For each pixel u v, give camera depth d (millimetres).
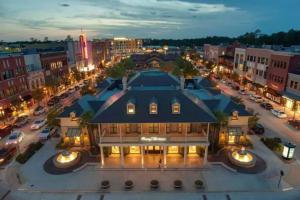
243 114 40531
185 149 34469
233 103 42844
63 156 36531
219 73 111062
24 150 41156
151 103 33094
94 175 33750
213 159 36719
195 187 30609
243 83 86875
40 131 49375
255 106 64062
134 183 31781
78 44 116938
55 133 47219
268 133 46875
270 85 71438
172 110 33375
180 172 34062
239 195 29234
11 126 50219
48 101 69062
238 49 96875
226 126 39625
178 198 28844
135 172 34219
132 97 35188
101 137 34094
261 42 160750
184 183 31641
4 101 58875
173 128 36125
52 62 85938
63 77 90562
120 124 33719
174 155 38219
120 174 33844
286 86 63625
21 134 45688
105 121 33000
